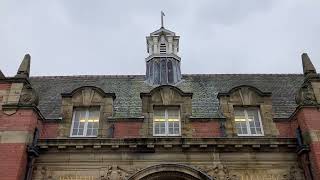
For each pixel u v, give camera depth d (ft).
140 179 51.06
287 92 71.97
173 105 58.80
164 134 56.70
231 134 55.62
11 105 53.83
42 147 52.80
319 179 48.55
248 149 53.21
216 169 51.83
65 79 81.30
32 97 55.31
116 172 51.67
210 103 65.21
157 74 78.84
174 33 87.56
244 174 51.90
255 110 59.47
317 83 57.00
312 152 50.72
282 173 52.08
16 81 57.26
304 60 60.80
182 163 52.13
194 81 78.79
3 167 48.70
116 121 57.16
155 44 85.46
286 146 53.47
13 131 51.75
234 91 60.49
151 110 58.13
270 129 56.29
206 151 53.06
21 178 48.96
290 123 57.36
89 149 53.11
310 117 53.26
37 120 55.31
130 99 67.46
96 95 60.08
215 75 83.05
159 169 51.39
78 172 52.08
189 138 52.90
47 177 51.65
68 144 52.80
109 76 82.48
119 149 53.16
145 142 52.85
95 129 57.47
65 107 58.75
